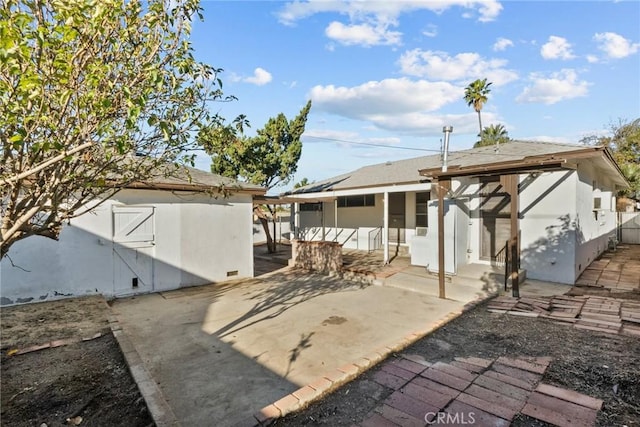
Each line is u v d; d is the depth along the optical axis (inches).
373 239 587.2
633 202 845.8
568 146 365.1
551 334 189.8
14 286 262.1
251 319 238.7
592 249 405.7
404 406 122.6
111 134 87.4
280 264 490.9
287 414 120.0
